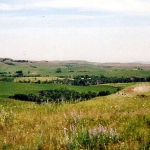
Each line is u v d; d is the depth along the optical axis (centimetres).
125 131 925
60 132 924
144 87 3169
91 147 799
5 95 13500
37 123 1088
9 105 1756
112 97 2319
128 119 1109
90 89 15988
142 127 988
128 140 838
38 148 789
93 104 1675
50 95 13450
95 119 1118
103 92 14762
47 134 909
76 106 1591
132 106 1545
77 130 945
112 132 874
